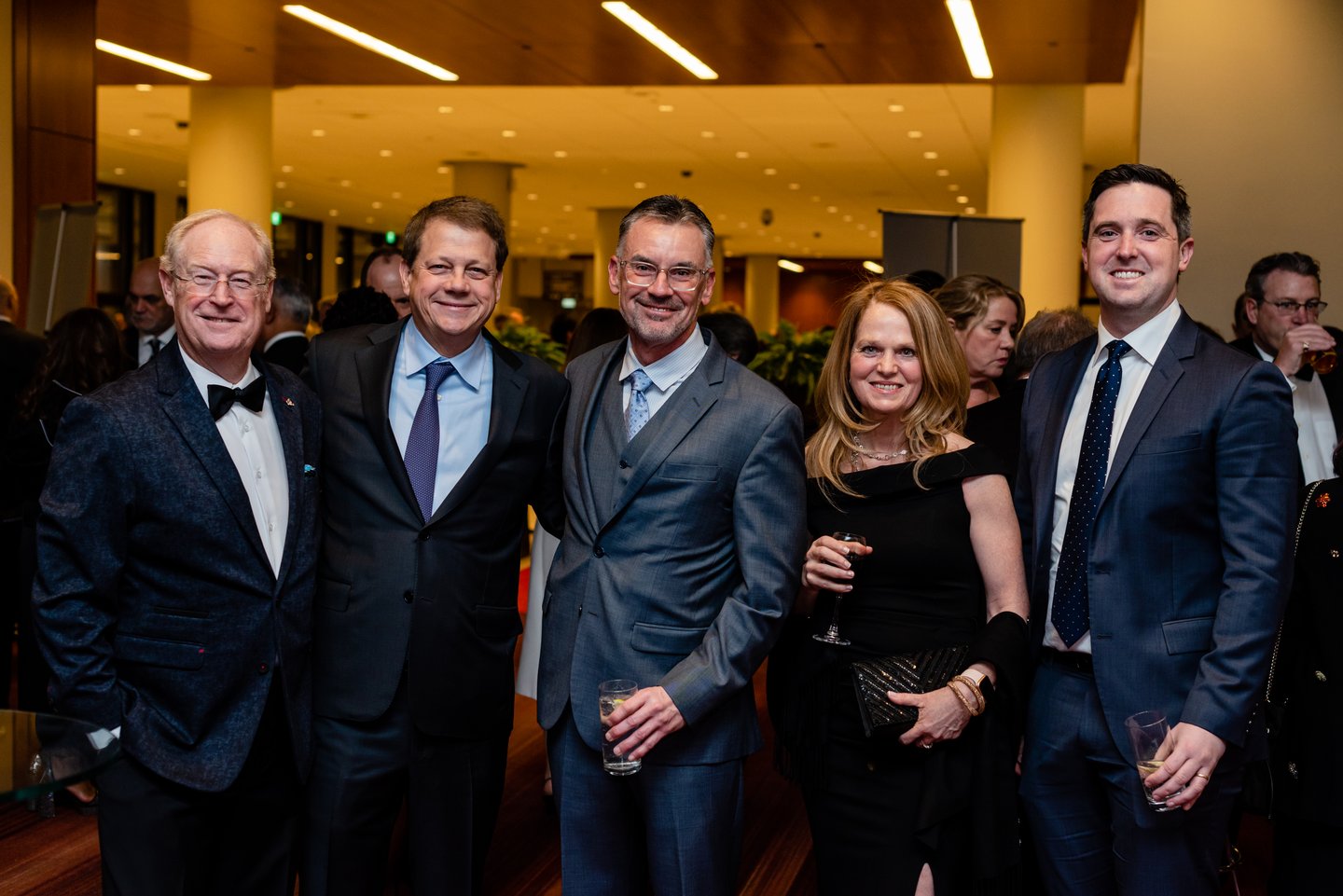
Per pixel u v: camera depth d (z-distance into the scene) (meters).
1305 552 2.55
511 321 11.31
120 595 2.28
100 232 22.47
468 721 2.48
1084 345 2.46
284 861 2.45
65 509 2.17
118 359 4.05
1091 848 2.34
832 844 2.45
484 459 2.49
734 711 2.45
